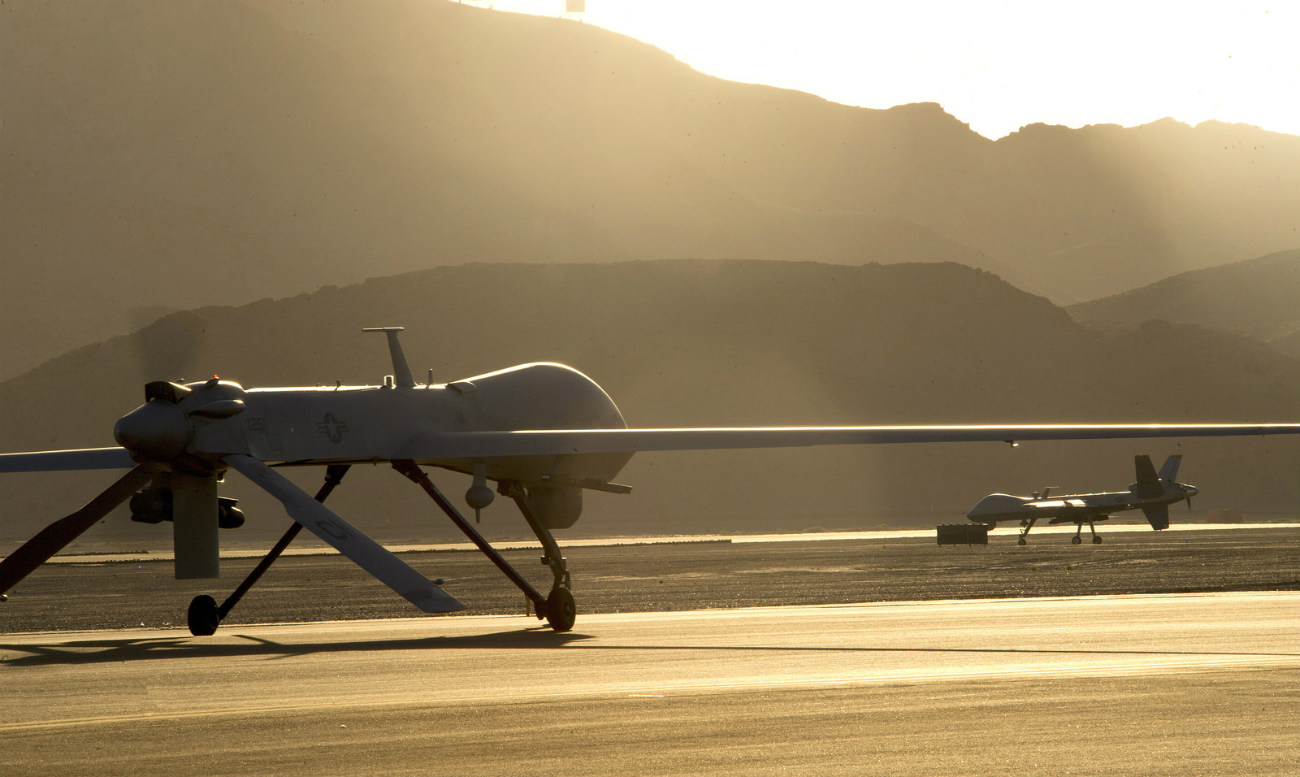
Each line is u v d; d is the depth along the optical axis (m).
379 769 31.12
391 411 66.31
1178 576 124.62
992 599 97.12
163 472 62.09
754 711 39.22
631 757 32.12
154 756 33.25
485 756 32.50
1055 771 30.11
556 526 75.25
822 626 72.56
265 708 41.31
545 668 52.00
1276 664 51.50
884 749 32.84
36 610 111.06
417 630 75.75
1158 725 36.19
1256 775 29.55
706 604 99.00
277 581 149.62
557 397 76.31
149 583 151.12
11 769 31.88
